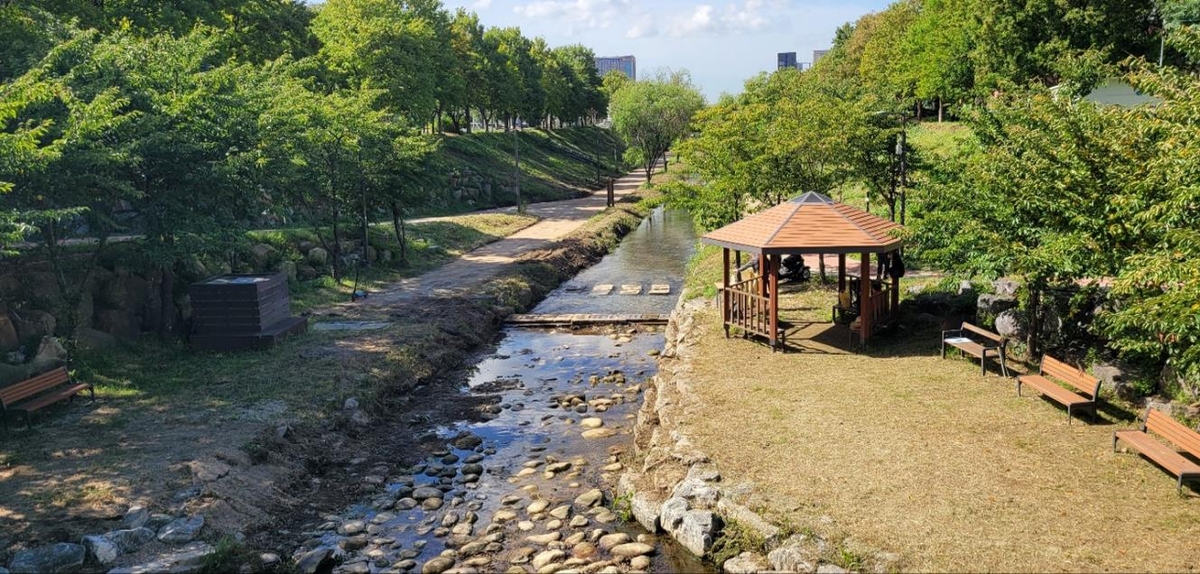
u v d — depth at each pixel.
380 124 34.81
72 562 10.56
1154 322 11.16
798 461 12.72
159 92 21.89
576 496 13.77
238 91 24.45
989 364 17.17
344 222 36.25
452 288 31.55
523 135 102.56
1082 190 14.31
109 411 16.55
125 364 19.91
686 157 34.94
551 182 79.50
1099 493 11.00
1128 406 14.03
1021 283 18.28
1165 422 11.44
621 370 22.19
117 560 10.78
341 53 54.66
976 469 12.00
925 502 11.05
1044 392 14.19
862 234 18.89
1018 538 9.95
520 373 22.23
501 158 79.69
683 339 21.50
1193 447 10.59
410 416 18.44
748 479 12.18
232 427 15.57
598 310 30.41
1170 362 12.62
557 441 16.67
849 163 28.72
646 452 15.00
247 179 22.95
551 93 108.06
